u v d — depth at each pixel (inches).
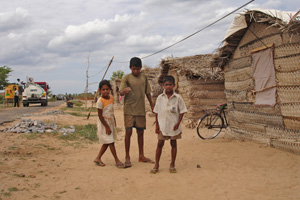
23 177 150.5
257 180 151.9
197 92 424.8
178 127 168.2
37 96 1029.8
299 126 201.5
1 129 328.5
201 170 175.2
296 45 197.8
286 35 205.6
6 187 129.6
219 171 171.8
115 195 133.1
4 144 240.8
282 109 215.3
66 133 336.8
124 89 185.0
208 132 340.2
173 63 464.8
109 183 150.4
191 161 201.9
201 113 426.9
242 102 268.8
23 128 326.3
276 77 219.3
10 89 1094.4
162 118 168.4
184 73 425.1
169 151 246.8
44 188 136.9
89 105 1364.4
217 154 219.0
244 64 261.7
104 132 187.8
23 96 1020.5
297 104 201.5
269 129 232.4
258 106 243.0
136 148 274.1
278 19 199.5
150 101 208.8
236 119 281.0
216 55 291.4
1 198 116.3
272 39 220.8
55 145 268.8
